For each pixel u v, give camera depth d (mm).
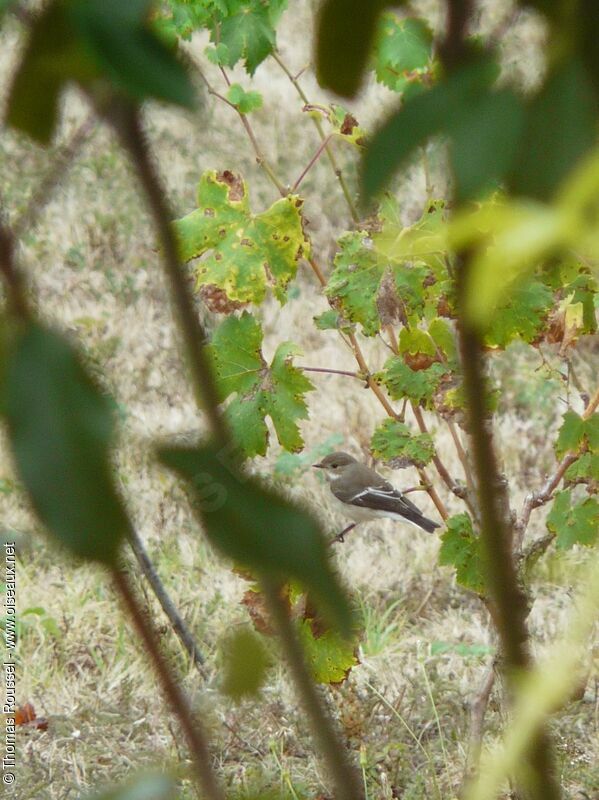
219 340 9070
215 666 11695
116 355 18609
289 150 24844
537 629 12172
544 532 14984
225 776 9844
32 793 9875
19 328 1496
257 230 9133
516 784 5477
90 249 21797
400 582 14367
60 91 1582
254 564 1513
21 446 1444
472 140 1398
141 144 1610
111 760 10680
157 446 1577
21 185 20734
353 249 8789
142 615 1833
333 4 1710
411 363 8945
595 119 1377
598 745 10484
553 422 17625
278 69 26750
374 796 9852
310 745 10516
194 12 9227
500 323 8031
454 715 11266
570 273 8172
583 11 1438
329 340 19609
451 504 16297
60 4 1491
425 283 8680
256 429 9016
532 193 1369
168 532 14289
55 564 13508
